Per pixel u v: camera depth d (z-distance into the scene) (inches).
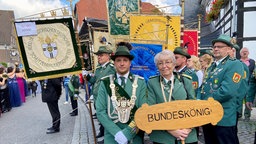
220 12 633.0
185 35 327.3
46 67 194.2
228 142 135.4
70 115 364.8
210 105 115.1
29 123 328.5
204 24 817.5
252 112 333.7
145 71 203.9
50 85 266.2
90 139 231.6
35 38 192.2
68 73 196.9
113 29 227.6
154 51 206.2
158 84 118.5
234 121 136.1
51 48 194.1
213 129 139.3
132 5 229.1
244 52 286.7
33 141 241.9
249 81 216.5
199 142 208.2
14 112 430.0
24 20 189.8
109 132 118.6
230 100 134.5
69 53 196.9
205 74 147.8
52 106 270.1
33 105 510.9
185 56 168.7
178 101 112.3
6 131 290.7
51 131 269.9
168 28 207.5
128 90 118.7
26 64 191.6
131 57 120.5
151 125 110.3
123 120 117.2
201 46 556.7
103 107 120.3
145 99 119.3
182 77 121.5
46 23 192.2
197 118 113.3
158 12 227.1
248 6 444.8
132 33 214.2
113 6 226.5
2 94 428.8
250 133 233.0
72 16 190.2
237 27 453.4
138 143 121.1
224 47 137.4
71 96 361.1
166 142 115.2
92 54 260.1
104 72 198.4
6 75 442.3
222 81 134.1
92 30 287.0
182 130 111.6
